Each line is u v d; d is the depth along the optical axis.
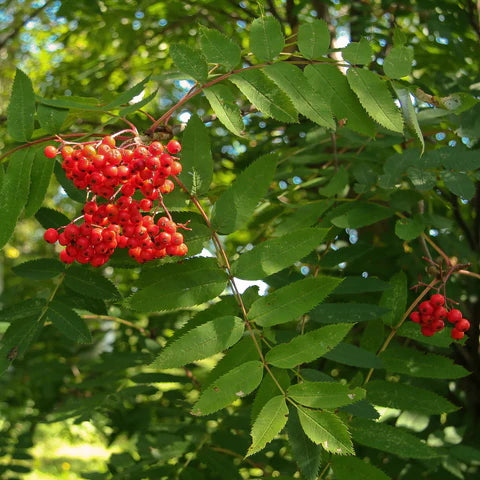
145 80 0.55
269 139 1.07
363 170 0.72
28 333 0.58
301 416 0.47
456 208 0.90
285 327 0.70
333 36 1.10
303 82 0.54
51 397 1.00
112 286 0.60
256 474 0.82
